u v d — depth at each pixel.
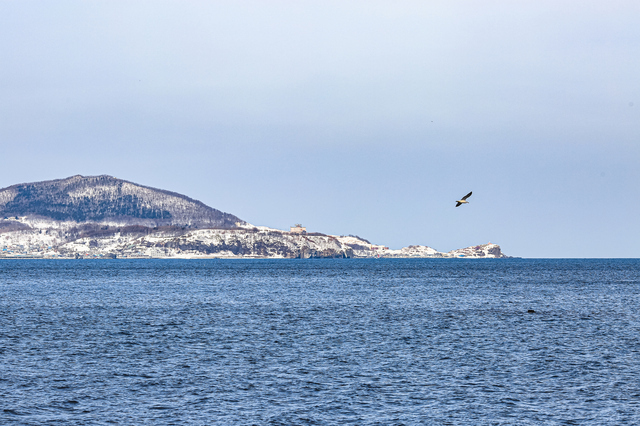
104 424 61.25
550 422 62.66
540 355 94.00
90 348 98.19
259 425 61.31
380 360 89.94
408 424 61.88
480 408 66.88
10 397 69.25
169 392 72.25
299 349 98.31
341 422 62.38
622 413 65.25
